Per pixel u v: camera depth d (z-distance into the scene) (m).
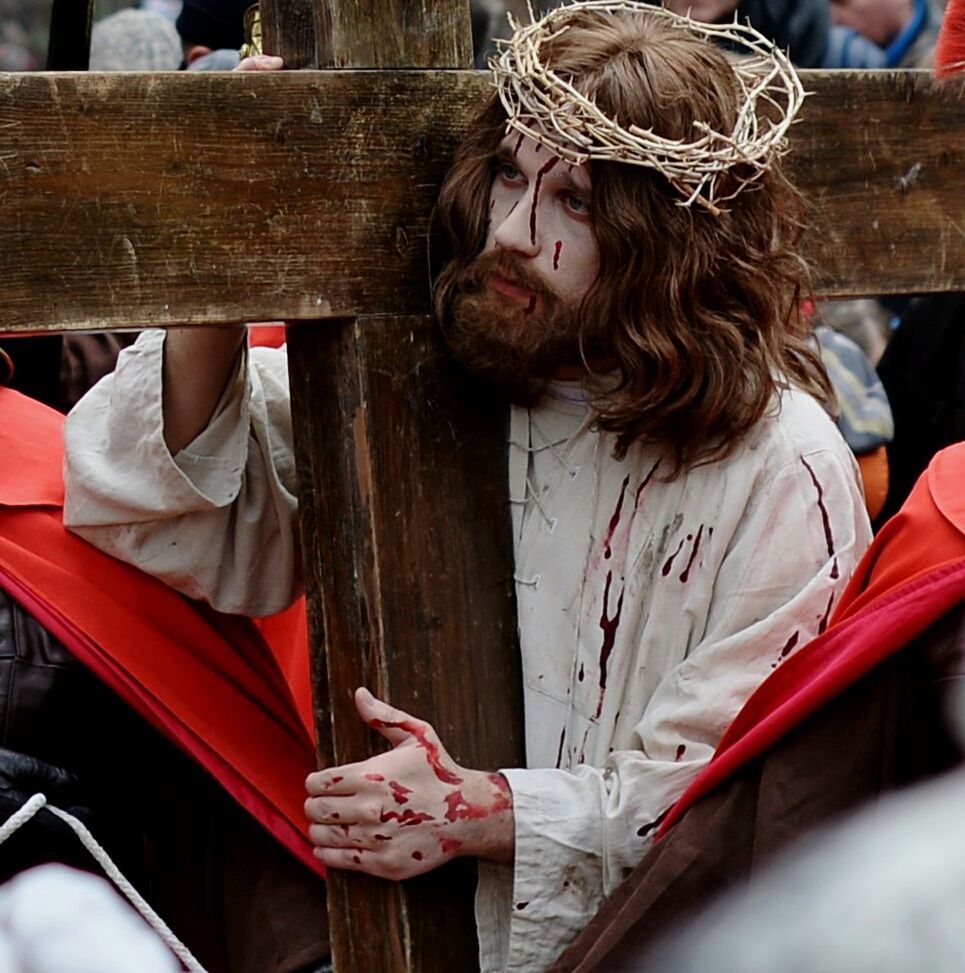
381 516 5.87
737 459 5.93
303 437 6.12
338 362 5.94
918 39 10.52
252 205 5.66
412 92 5.90
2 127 5.32
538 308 5.83
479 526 6.03
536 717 6.04
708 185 5.76
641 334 5.75
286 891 6.75
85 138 5.42
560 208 5.80
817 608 5.86
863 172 6.46
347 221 5.81
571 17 5.93
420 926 5.93
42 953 5.79
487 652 6.01
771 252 5.93
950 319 9.23
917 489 5.51
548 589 6.06
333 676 6.08
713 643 5.91
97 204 5.44
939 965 2.51
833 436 6.07
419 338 5.94
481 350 5.88
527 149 5.76
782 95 6.31
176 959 6.16
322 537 6.09
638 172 5.68
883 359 9.59
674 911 5.39
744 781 5.46
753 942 2.84
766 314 5.89
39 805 6.07
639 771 5.86
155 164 5.52
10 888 5.96
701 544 5.94
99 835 6.74
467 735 5.96
